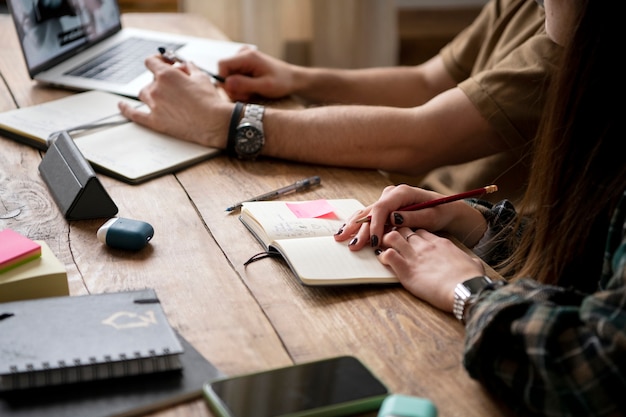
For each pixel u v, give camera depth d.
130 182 1.38
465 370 0.94
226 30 2.71
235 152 1.51
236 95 1.79
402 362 0.95
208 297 1.06
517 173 1.71
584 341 0.84
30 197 1.32
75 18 1.91
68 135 1.39
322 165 1.52
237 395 0.85
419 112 1.53
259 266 1.15
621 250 0.88
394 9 2.81
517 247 1.28
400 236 1.15
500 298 0.93
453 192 1.82
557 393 0.84
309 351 0.96
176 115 1.54
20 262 1.03
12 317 0.90
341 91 1.93
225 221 1.27
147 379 0.88
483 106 1.50
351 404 0.85
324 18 2.74
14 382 0.84
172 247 1.19
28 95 1.72
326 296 1.08
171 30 2.19
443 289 1.06
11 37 2.10
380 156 1.52
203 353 0.95
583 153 1.07
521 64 1.51
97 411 0.83
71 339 0.88
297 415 0.82
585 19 1.03
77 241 1.19
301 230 1.21
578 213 1.06
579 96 1.05
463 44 1.99
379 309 1.05
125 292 0.97
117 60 1.90
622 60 1.03
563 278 1.10
